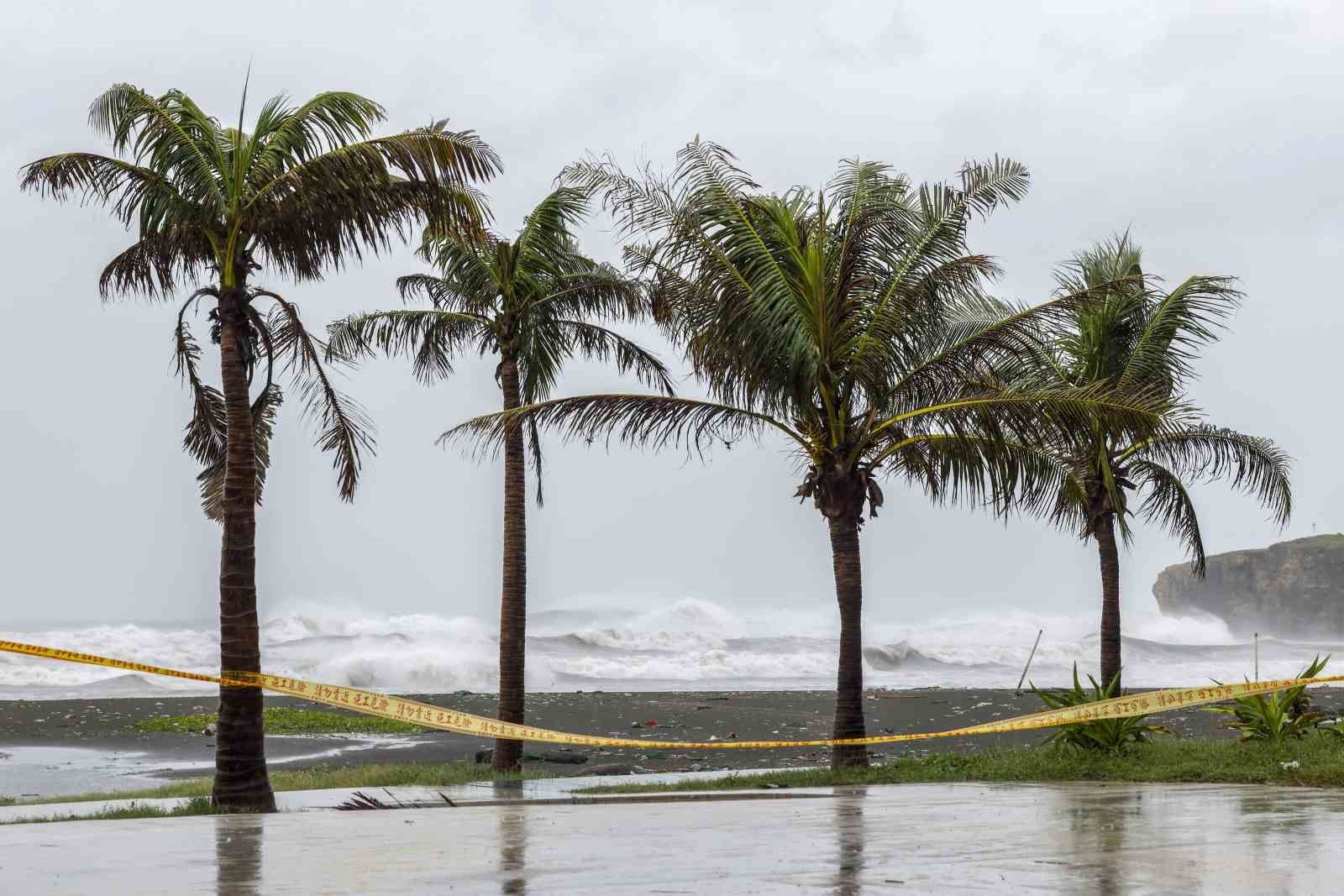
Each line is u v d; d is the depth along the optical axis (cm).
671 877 735
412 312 2509
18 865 823
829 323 2081
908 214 2120
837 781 1839
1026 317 2081
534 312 2464
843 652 2102
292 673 5694
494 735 1003
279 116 1798
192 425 2066
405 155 1784
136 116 1728
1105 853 815
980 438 2116
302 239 1808
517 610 2442
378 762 2775
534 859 826
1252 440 2591
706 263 2067
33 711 3856
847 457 2131
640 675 6569
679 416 2183
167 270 1912
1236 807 1121
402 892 688
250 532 1764
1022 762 1750
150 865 819
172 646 6819
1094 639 9562
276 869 791
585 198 2438
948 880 707
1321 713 1812
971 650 7844
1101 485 2586
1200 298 2472
